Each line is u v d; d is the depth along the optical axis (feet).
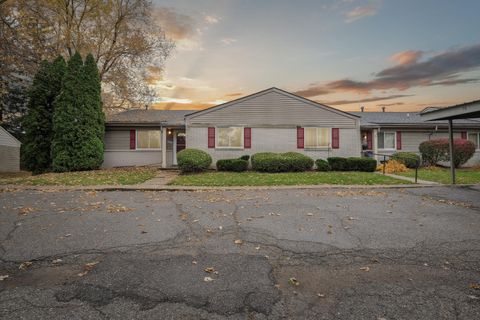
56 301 8.25
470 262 11.40
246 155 52.60
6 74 45.50
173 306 8.04
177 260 11.53
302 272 10.46
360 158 49.93
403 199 25.12
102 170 50.88
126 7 65.82
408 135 63.98
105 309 7.85
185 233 15.20
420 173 45.73
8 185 32.96
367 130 61.67
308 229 15.99
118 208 21.13
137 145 60.49
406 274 10.29
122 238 14.29
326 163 49.65
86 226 16.34
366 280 9.80
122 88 67.31
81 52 64.13
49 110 53.11
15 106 73.46
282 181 36.73
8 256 11.84
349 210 20.74
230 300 8.39
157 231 15.49
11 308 7.84
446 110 31.32
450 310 7.84
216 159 53.42
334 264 11.22
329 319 7.42
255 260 11.59
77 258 11.68
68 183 34.55
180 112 71.77
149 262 11.32
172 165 57.67
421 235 14.89
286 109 54.24
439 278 9.95
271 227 16.35
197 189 30.96
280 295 8.71
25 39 46.50
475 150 58.08
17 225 16.38
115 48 67.21
